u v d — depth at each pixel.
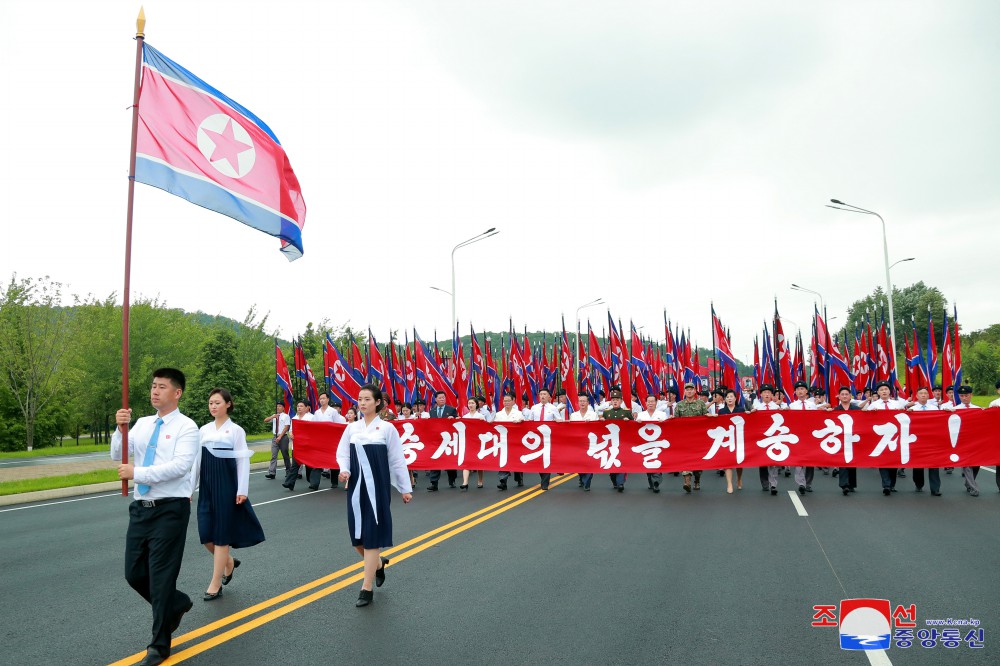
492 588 6.24
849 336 66.31
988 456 12.05
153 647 4.56
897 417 12.30
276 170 7.80
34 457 34.12
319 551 8.10
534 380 26.86
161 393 4.89
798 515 10.11
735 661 4.45
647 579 6.50
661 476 16.28
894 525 9.19
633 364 20.84
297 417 15.39
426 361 22.72
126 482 4.80
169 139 6.81
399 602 5.84
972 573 6.58
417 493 13.70
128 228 5.46
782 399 17.06
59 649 4.89
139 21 5.84
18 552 8.46
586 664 4.41
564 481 15.38
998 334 70.19
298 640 4.92
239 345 62.78
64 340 42.78
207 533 6.20
